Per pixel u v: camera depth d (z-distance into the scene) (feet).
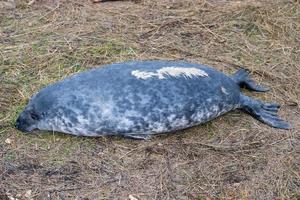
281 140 8.77
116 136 8.68
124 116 8.32
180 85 8.51
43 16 11.41
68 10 11.65
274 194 7.93
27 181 7.95
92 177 8.04
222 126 8.98
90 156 8.35
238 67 10.30
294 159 8.43
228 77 9.22
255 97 9.65
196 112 8.58
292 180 8.13
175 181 8.04
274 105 9.32
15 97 9.31
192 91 8.54
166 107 8.39
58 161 8.25
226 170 8.25
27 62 10.09
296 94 9.75
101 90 8.36
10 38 10.71
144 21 11.40
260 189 7.98
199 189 7.95
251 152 8.54
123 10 11.74
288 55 10.64
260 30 11.31
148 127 8.46
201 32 11.18
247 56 10.61
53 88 8.61
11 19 11.28
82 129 8.43
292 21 11.55
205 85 8.67
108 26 11.21
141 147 8.50
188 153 8.46
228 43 10.93
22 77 9.75
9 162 8.20
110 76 8.52
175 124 8.55
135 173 8.13
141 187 7.93
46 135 8.66
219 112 8.88
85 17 11.44
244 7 11.80
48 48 10.44
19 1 11.80
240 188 7.98
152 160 8.33
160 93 8.39
